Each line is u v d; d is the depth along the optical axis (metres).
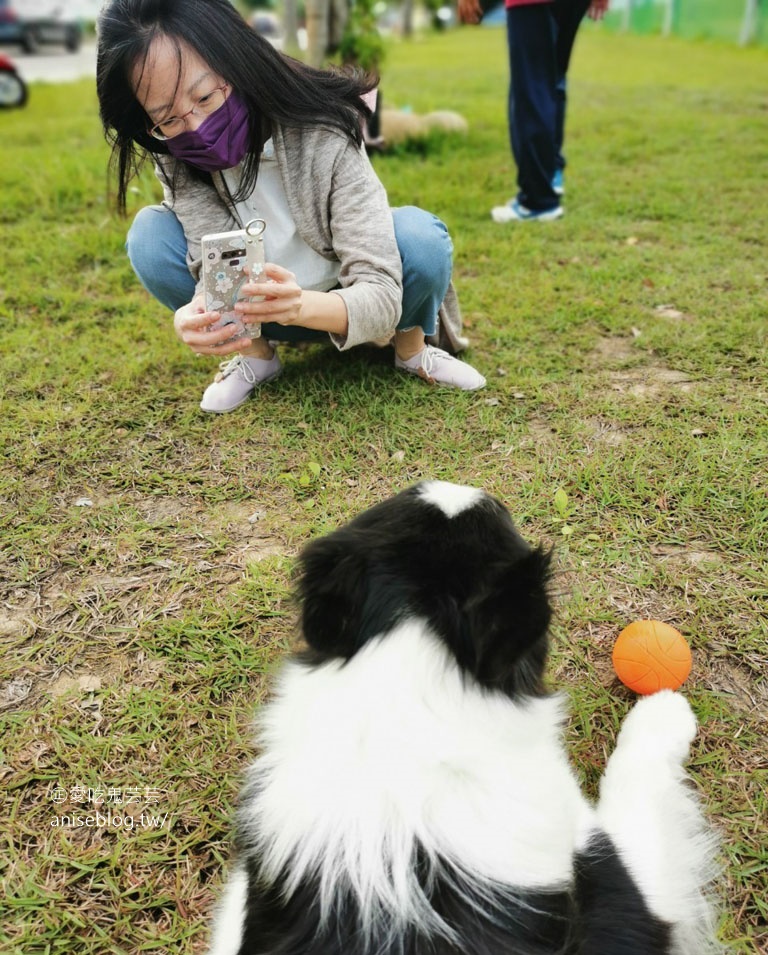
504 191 5.96
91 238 4.92
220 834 1.87
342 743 1.36
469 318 3.95
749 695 2.11
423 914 1.26
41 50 23.41
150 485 2.93
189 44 2.39
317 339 3.43
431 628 1.38
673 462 2.89
